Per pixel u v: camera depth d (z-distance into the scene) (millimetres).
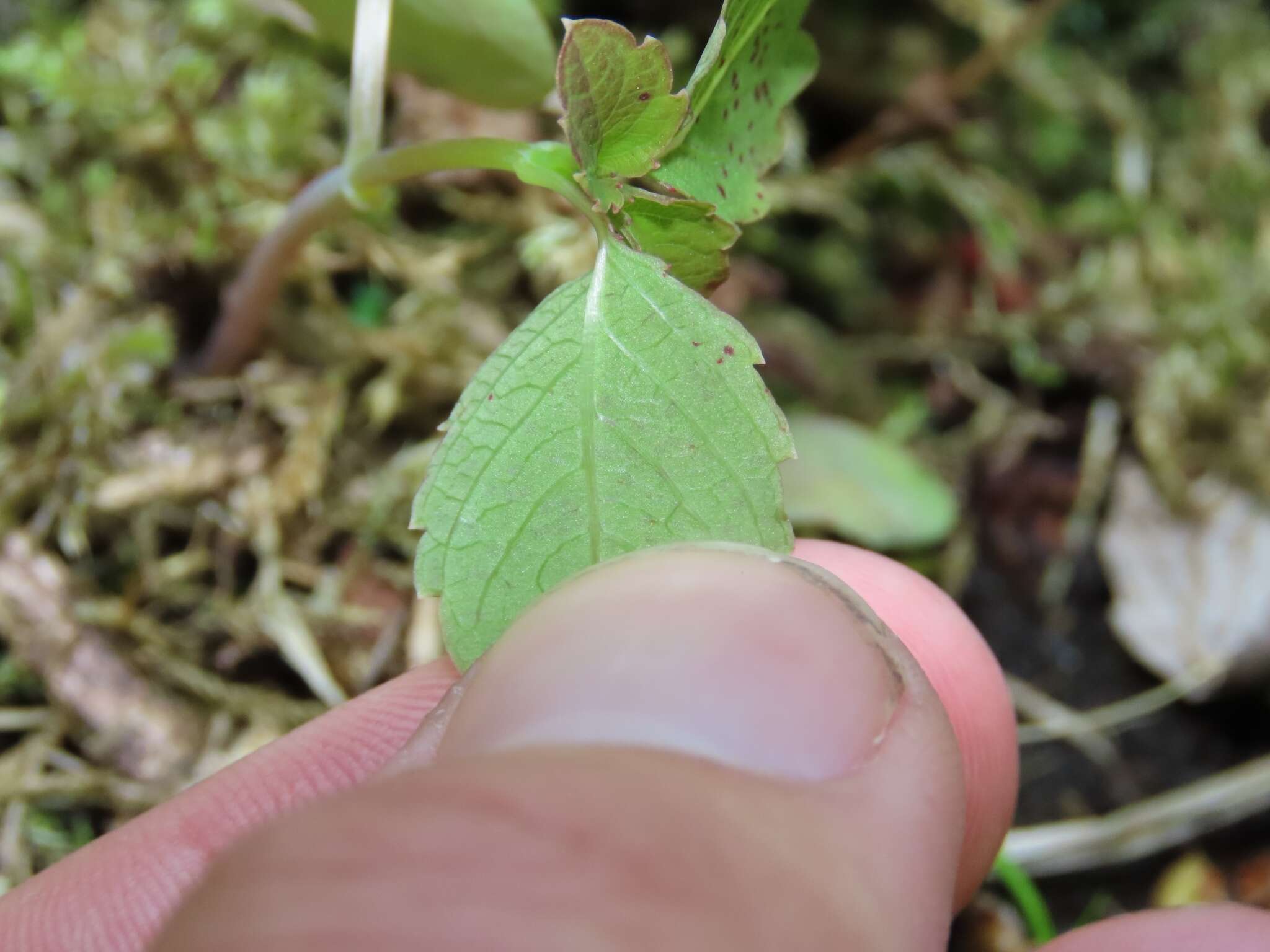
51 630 60
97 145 75
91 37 78
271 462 67
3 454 64
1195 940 52
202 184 74
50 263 71
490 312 74
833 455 73
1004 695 58
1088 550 79
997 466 82
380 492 67
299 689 64
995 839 58
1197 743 72
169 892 47
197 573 65
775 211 84
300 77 79
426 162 45
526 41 49
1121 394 83
